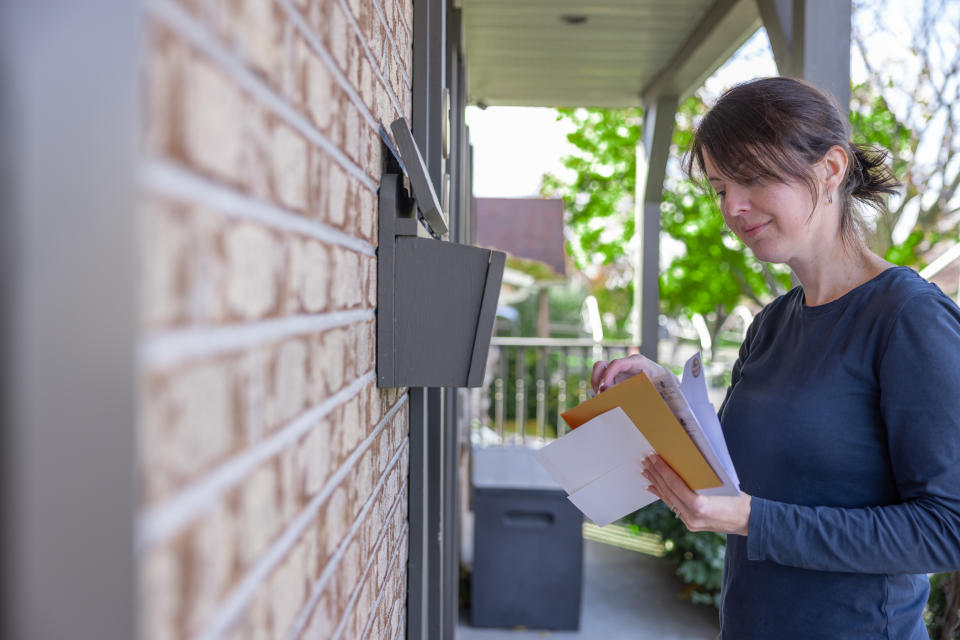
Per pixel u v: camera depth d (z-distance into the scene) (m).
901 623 1.15
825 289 1.23
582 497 1.23
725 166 1.18
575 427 1.22
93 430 0.32
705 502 1.11
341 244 0.76
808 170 1.15
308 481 0.62
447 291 1.04
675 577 4.15
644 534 4.88
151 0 0.33
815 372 1.18
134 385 0.32
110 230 0.32
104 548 0.32
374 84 0.98
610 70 4.27
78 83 0.31
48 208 0.31
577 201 11.07
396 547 1.26
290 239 0.56
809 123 1.14
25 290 0.31
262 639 0.50
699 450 1.07
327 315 0.69
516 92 4.74
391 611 1.19
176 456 0.36
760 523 1.10
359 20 0.86
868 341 1.13
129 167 0.32
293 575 0.57
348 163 0.79
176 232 0.36
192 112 0.38
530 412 9.04
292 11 0.56
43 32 0.31
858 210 1.26
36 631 0.32
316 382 0.65
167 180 0.35
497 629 3.45
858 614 1.15
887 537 1.05
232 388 0.44
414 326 1.04
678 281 8.57
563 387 5.24
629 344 5.02
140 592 0.33
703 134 1.23
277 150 0.52
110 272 0.32
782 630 1.20
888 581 1.15
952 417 1.03
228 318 0.43
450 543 2.61
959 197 5.53
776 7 2.34
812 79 2.11
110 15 0.32
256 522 0.48
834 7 2.12
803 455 1.16
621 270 12.95
